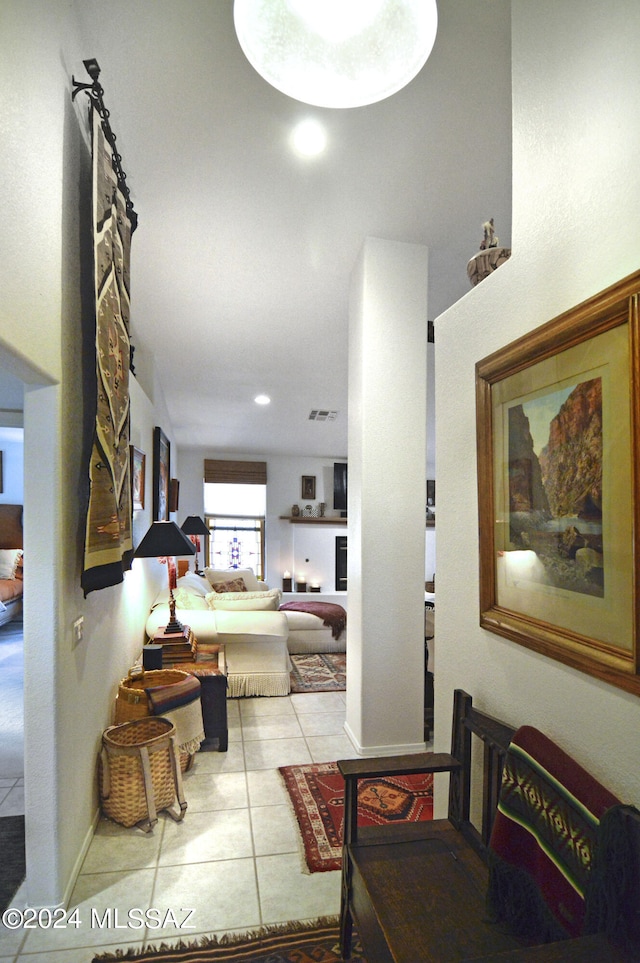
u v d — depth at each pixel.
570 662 1.08
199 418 6.70
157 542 2.71
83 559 1.69
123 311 2.19
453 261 3.10
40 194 1.44
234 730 3.04
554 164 1.21
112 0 1.55
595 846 0.88
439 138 2.07
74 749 1.76
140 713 2.36
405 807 2.23
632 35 0.97
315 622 4.91
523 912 1.06
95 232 1.72
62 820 1.62
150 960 1.42
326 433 7.40
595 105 1.07
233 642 3.64
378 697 2.75
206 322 3.93
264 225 2.70
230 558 8.30
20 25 1.26
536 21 1.29
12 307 1.25
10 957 1.43
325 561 8.51
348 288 3.38
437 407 1.80
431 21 1.08
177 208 2.55
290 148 2.13
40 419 1.59
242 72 1.77
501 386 1.38
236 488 8.37
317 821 2.10
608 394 0.99
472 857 1.34
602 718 1.01
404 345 2.88
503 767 1.29
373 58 1.18
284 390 5.67
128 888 1.70
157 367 4.93
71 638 1.72
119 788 2.04
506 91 1.83
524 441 1.27
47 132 1.47
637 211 0.96
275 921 1.57
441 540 1.76
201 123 2.00
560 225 1.18
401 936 1.06
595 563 1.02
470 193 2.44
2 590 5.27
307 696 3.67
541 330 1.19
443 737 1.72
